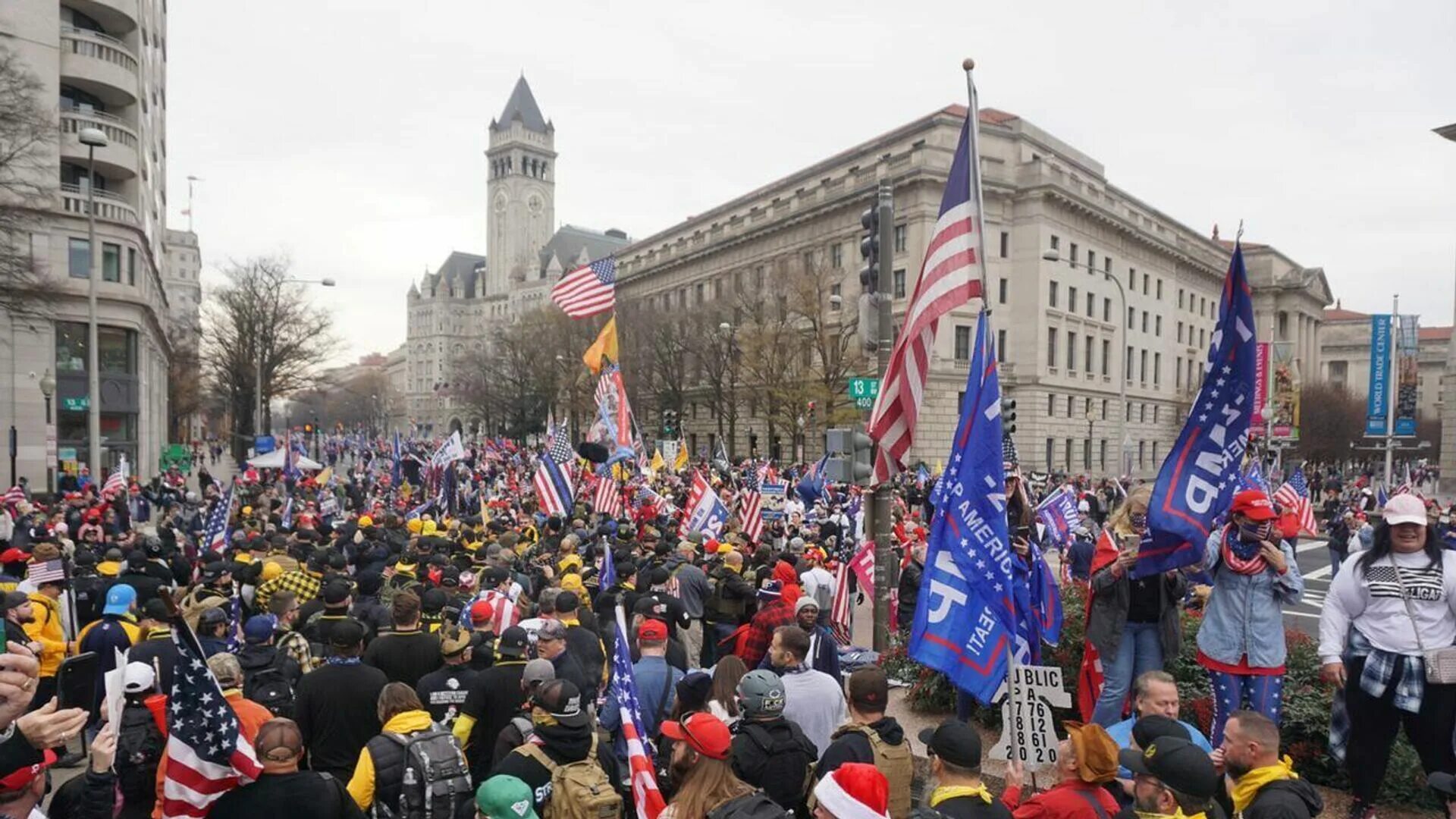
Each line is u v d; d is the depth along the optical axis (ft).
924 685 29.84
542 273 490.90
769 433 211.00
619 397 68.64
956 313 191.31
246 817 12.18
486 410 319.06
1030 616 21.66
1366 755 19.02
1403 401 141.38
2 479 117.70
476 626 21.54
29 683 11.14
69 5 132.67
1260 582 19.17
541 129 561.43
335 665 19.01
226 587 30.94
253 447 169.48
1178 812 11.60
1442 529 47.37
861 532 67.51
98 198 126.41
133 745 15.38
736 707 18.25
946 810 12.41
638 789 15.34
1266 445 159.84
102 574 34.78
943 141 198.08
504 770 14.84
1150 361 249.75
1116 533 21.56
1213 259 290.76
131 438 134.92
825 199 206.18
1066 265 208.74
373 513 76.02
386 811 15.70
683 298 276.62
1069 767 13.32
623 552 38.04
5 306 92.79
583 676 21.61
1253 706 19.30
